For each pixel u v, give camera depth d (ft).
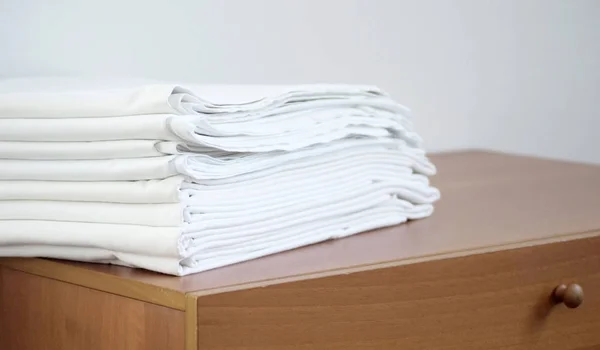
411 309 2.33
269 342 2.05
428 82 4.89
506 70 5.36
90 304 2.26
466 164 4.54
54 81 2.88
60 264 2.35
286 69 4.19
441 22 4.91
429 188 3.13
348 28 4.44
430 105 4.93
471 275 2.46
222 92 2.48
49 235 2.33
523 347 2.62
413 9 4.74
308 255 2.42
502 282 2.54
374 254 2.43
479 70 5.18
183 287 2.01
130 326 2.12
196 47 3.83
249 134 2.30
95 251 2.29
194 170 2.17
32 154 2.35
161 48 3.71
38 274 2.43
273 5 4.10
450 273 2.41
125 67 3.61
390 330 2.29
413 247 2.54
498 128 5.38
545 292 2.66
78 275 2.29
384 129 2.91
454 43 5.00
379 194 2.86
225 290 1.98
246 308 2.00
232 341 1.98
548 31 5.62
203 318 1.93
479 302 2.49
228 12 3.93
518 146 5.54
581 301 2.61
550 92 5.70
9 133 2.34
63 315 2.36
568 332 2.74
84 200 2.32
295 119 2.53
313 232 2.59
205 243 2.20
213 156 2.27
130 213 2.21
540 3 5.53
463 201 3.44
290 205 2.48
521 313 2.60
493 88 5.30
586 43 5.90
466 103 5.14
